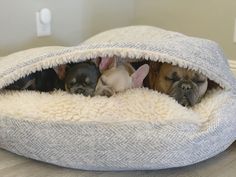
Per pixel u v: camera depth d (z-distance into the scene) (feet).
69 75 3.39
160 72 3.49
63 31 5.34
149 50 3.11
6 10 4.57
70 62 3.34
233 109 3.27
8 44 4.68
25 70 3.22
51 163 3.05
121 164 2.89
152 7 6.17
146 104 2.98
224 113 3.17
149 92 3.22
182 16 5.85
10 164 3.07
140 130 2.83
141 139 2.81
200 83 3.39
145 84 3.60
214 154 3.18
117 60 3.46
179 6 5.84
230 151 3.45
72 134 2.87
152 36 3.68
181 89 3.32
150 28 4.03
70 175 2.93
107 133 2.82
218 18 5.46
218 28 5.49
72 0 5.36
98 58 3.40
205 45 3.43
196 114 3.14
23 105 3.05
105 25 5.97
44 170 2.99
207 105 3.27
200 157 3.01
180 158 2.89
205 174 2.99
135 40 3.40
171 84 3.40
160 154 2.83
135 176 2.93
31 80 3.52
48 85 3.63
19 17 4.73
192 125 2.93
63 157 2.93
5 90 3.43
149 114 2.90
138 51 3.11
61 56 3.15
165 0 5.99
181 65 3.17
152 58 3.14
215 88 3.51
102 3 5.82
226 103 3.27
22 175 2.89
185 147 2.86
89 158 2.88
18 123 2.99
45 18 4.99
